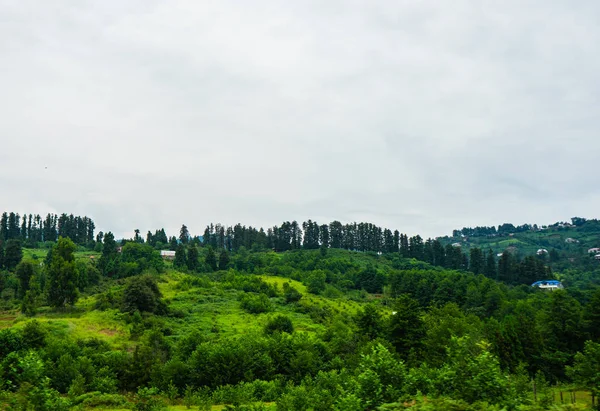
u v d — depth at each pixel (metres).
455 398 12.67
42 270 99.44
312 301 92.00
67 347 44.91
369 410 12.95
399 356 46.38
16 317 69.25
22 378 15.82
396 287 114.81
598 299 53.19
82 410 28.17
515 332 50.91
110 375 40.22
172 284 99.25
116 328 62.41
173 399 37.16
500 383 12.46
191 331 60.72
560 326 53.81
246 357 45.69
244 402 33.69
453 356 14.78
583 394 31.97
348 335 62.31
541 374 41.38
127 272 105.38
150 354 45.47
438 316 65.94
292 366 47.56
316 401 27.70
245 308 81.25
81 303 78.12
